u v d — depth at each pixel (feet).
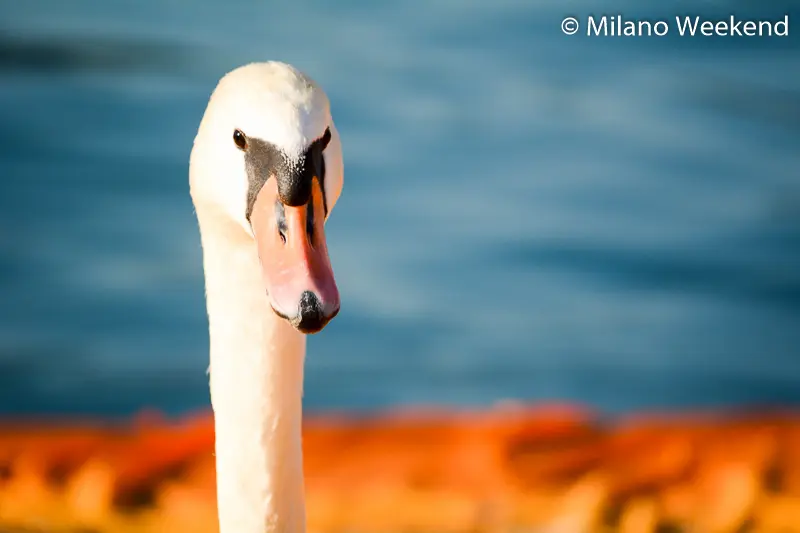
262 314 13.48
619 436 27.25
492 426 27.14
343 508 22.88
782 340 50.75
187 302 51.26
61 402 42.27
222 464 13.73
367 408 42.75
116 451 25.73
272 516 13.67
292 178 11.83
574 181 66.39
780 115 76.64
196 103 80.07
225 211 12.69
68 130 73.46
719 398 45.75
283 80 12.21
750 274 56.75
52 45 89.66
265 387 13.55
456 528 22.17
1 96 79.25
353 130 72.69
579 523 22.20
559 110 77.05
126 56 87.97
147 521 22.24
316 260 11.71
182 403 42.78
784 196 65.26
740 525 22.08
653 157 70.28
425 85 80.74
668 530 22.15
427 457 25.58
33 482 23.65
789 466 25.03
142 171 67.21
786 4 94.17
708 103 78.74
